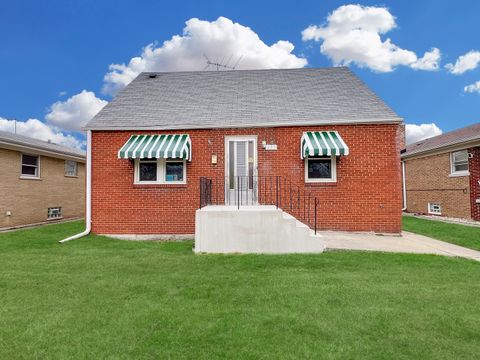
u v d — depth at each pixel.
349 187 13.32
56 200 21.19
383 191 13.20
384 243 11.34
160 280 7.07
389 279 7.07
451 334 4.48
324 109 14.26
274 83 17.06
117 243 12.18
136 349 4.06
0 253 10.09
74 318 5.01
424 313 5.18
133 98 16.11
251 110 14.55
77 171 23.59
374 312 5.21
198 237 10.23
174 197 13.76
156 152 12.65
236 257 9.34
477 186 17.80
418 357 3.89
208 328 4.66
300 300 5.77
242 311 5.30
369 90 15.64
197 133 13.95
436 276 7.32
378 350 4.05
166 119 14.23
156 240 13.45
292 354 3.94
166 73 18.94
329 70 18.14
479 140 17.31
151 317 5.05
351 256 9.30
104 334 4.46
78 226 17.38
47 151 19.66
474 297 5.93
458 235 13.59
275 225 10.09
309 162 13.66
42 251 10.41
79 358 3.84
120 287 6.57
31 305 5.57
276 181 12.73
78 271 7.85
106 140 14.02
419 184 23.73
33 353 3.96
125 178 13.89
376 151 13.30
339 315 5.11
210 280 7.06
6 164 17.20
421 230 15.39
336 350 4.04
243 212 10.16
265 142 13.74
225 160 13.80
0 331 4.55
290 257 9.22
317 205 13.41
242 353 3.96
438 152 21.27
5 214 17.05
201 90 16.73
